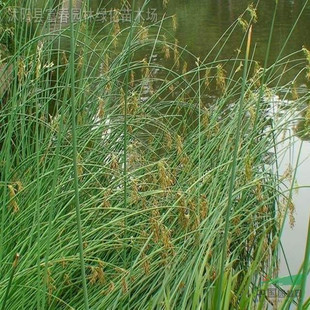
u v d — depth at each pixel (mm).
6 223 3213
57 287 2881
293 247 4320
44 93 4281
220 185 3252
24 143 3834
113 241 2828
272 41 10648
